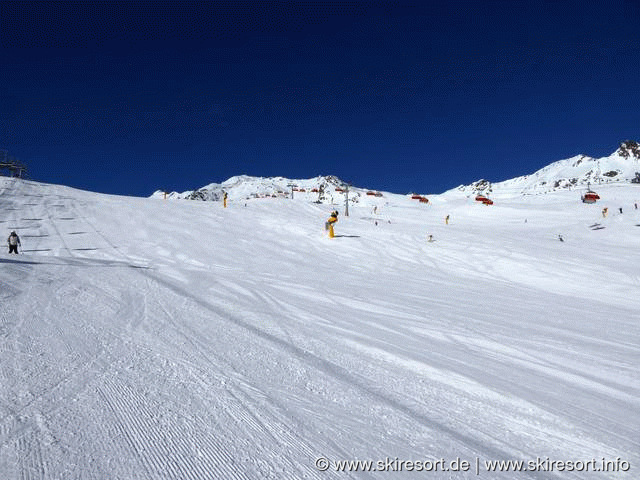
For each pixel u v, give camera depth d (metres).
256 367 5.54
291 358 5.99
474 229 38.50
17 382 4.71
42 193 36.44
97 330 6.96
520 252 25.16
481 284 17.66
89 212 32.34
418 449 3.68
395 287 15.31
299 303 10.63
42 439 3.57
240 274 16.41
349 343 7.00
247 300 10.59
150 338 6.65
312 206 48.78
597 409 4.79
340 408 4.43
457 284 17.25
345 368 5.71
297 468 3.32
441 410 4.52
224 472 3.24
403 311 10.50
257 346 6.49
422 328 8.62
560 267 21.42
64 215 30.66
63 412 4.07
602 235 34.12
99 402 4.31
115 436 3.69
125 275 13.27
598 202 60.22
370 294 13.08
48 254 21.20
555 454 3.71
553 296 15.64
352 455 3.54
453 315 10.44
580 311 12.54
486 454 3.65
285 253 24.16
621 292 17.12
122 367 5.32
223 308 9.36
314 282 15.16
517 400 4.89
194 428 3.88
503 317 10.67
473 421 4.29
